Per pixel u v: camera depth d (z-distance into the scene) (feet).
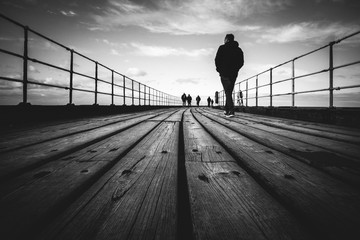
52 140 6.10
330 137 6.58
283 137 6.66
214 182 2.97
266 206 2.29
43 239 1.75
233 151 4.76
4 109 10.80
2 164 3.67
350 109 10.07
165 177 3.17
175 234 1.78
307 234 1.82
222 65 17.04
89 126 9.90
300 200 2.39
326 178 3.09
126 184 2.89
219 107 53.78
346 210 2.17
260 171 3.41
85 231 1.84
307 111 13.88
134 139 6.33
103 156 4.32
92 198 2.47
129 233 1.80
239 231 1.85
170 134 7.39
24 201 2.37
